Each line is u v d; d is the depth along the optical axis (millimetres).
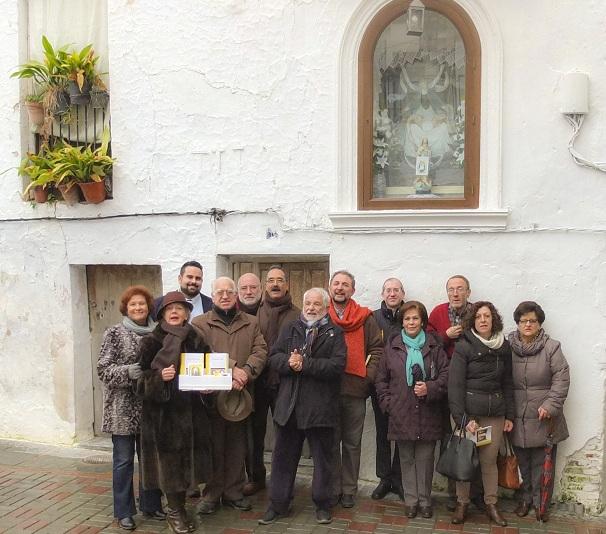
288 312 5680
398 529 5023
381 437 5605
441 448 5309
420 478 5207
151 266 6938
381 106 5988
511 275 5578
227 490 5383
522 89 5500
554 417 5133
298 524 5117
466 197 5742
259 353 5297
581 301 5434
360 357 5414
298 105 6035
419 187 5941
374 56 5957
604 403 5406
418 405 5113
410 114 5949
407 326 5211
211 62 6281
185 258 6461
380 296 5875
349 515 5277
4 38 7137
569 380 5152
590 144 5383
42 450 6906
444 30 5820
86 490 5820
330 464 5102
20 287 7148
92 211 6773
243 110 6207
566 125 5418
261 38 6113
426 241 5746
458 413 4984
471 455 4887
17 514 5324
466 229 5641
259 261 6500
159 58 6457
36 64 6883
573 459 5461
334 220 5906
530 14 5453
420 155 5938
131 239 6652
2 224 7180
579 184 5410
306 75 5996
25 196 7066
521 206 5539
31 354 7152
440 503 5516
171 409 4859
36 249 7059
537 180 5496
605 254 5379
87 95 6840
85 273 7125
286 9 6016
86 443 7043
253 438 5715
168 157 6477
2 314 7250
